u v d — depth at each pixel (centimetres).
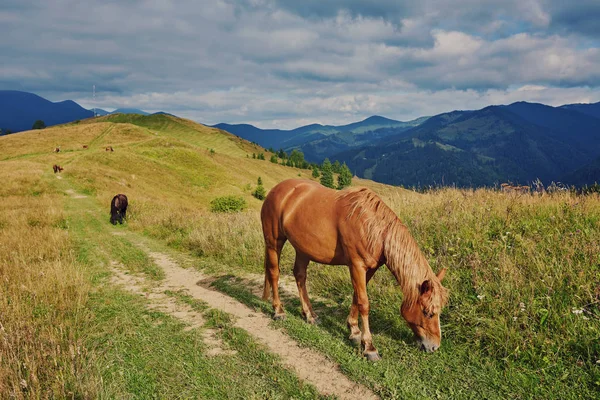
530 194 758
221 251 938
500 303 412
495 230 600
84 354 385
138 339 438
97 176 3581
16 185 2680
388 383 335
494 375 335
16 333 400
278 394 328
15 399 299
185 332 462
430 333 352
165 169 5669
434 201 824
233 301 591
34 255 872
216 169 7031
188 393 329
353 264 401
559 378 318
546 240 534
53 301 539
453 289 466
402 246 371
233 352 408
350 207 405
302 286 504
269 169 13000
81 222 1702
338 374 359
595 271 430
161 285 708
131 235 1405
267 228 518
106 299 594
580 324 359
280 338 443
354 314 422
